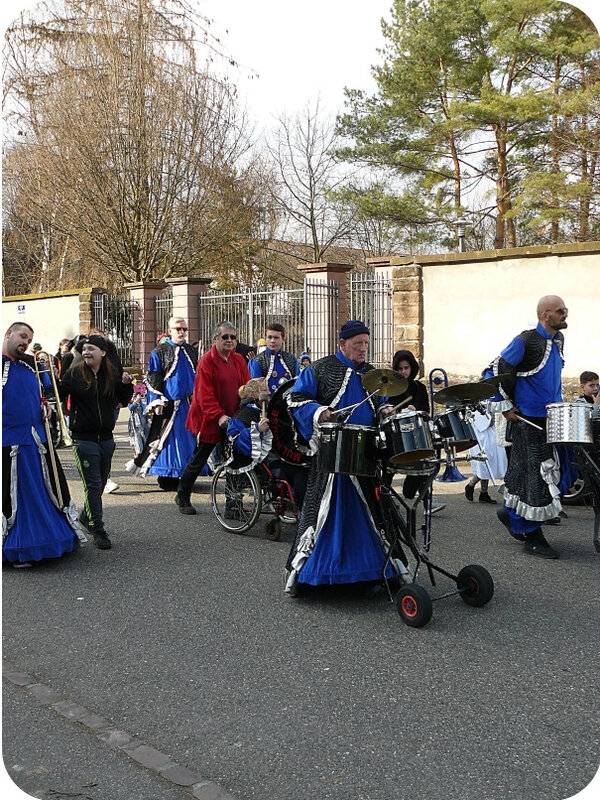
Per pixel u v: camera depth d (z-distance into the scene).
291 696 4.05
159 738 3.66
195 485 9.85
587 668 4.35
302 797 3.18
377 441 5.09
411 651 4.60
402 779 3.29
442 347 12.98
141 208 24.36
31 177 24.41
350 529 5.37
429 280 13.06
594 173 21.30
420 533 7.30
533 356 6.55
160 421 9.28
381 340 14.26
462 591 5.36
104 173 23.80
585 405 6.20
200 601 5.48
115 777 3.34
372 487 5.35
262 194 28.97
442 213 24.36
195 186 25.16
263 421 7.14
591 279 11.50
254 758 3.48
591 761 3.40
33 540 6.21
